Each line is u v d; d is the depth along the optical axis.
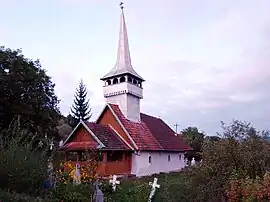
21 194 9.40
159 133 36.59
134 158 28.48
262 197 7.71
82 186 12.27
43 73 29.61
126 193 12.77
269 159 9.24
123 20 34.94
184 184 9.40
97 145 24.42
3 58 26.22
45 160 11.64
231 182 8.29
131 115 31.89
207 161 9.32
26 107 26.56
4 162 9.83
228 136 10.11
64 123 58.84
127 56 33.50
